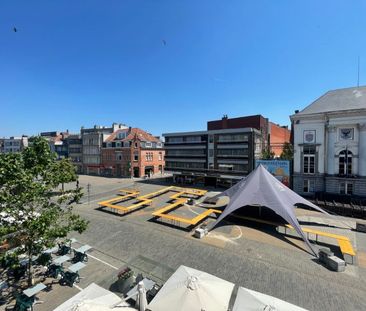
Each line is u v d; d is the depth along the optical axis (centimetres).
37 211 1077
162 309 755
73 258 1380
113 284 1134
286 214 1706
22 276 1191
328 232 1872
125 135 5816
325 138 2834
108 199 3111
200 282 828
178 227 1959
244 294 788
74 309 697
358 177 2619
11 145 9294
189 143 4297
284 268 1311
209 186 4066
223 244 1623
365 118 2570
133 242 1658
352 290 1113
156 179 5044
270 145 5319
